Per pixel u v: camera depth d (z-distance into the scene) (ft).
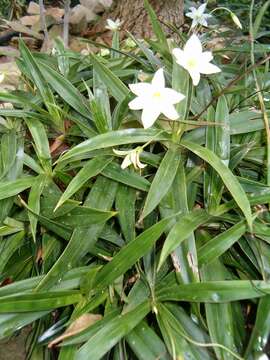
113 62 1.37
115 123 1.05
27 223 1.02
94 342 0.75
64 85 1.15
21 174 1.01
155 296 0.82
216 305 0.79
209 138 0.96
